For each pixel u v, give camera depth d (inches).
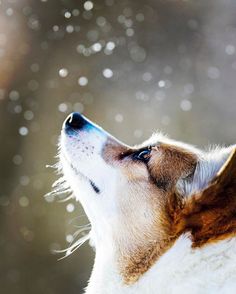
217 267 196.9
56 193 248.8
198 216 205.8
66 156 239.0
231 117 601.6
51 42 596.1
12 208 534.3
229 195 202.2
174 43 644.1
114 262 220.4
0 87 578.9
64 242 513.0
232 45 653.3
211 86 627.2
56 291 507.5
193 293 198.2
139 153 231.5
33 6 599.5
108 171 231.1
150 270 211.3
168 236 212.4
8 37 596.4
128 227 221.3
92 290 225.6
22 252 522.3
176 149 227.9
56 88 582.6
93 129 240.1
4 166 551.2
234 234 198.8
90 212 233.5
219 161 217.5
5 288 515.2
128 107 585.9
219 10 673.6
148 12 648.4
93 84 588.4
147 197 221.1
